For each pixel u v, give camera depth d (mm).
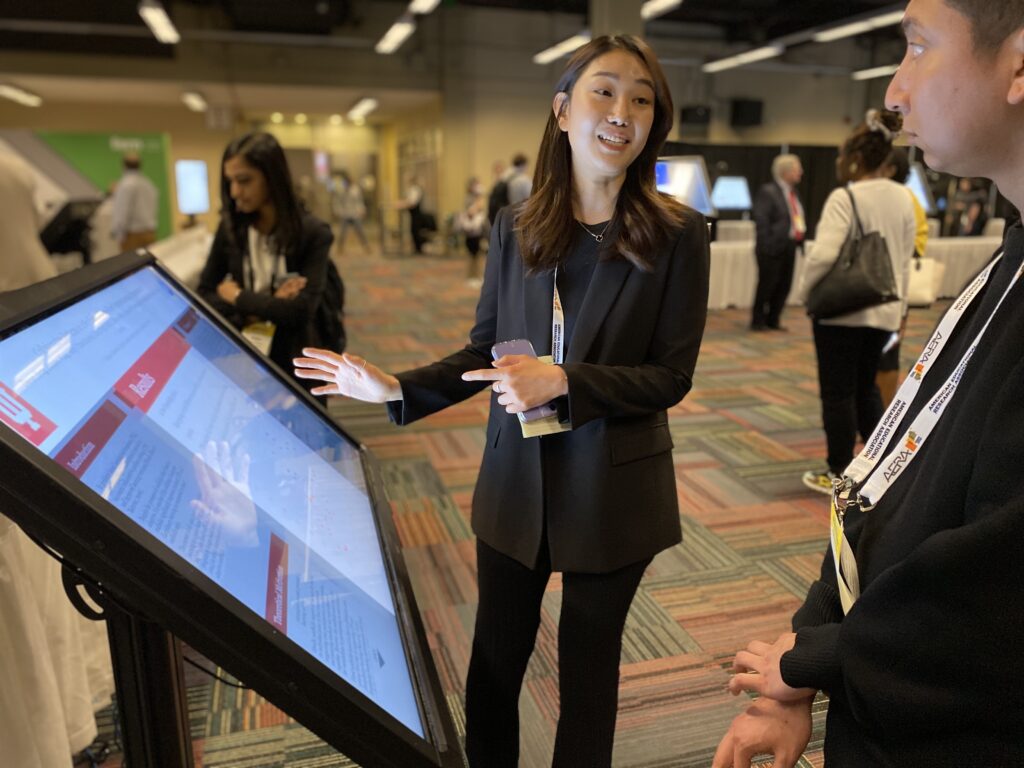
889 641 529
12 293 587
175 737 697
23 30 11133
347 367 993
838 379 2650
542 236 999
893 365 2912
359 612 685
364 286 8336
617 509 1031
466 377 889
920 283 2855
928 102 523
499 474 1095
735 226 7062
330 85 12500
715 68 12273
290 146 17875
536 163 1030
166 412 690
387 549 877
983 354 551
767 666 664
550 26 12898
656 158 984
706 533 2553
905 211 2512
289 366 1991
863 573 642
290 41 11891
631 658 1894
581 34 10562
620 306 988
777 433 3537
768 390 4254
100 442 551
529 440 1054
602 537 1028
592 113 918
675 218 981
